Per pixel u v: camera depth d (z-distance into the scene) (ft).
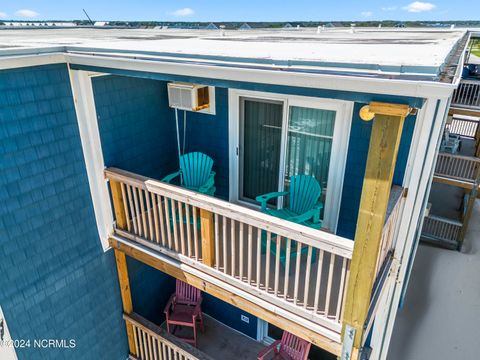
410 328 22.89
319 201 14.47
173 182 17.63
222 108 15.38
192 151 17.21
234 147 15.76
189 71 9.02
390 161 6.96
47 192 11.68
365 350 13.29
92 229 13.65
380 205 7.45
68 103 11.71
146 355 16.38
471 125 43.98
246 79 8.16
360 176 13.01
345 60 6.50
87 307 14.32
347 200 13.60
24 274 11.60
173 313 18.53
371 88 6.56
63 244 12.66
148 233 13.97
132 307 16.57
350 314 9.01
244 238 14.32
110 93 13.15
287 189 15.21
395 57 6.91
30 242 11.53
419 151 10.86
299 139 14.15
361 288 8.58
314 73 6.84
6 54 9.53
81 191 12.85
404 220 11.73
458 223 31.22
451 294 26.17
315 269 12.62
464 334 22.39
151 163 16.01
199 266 12.10
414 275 28.30
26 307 11.93
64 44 11.71
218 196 17.43
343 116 12.63
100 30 26.66
